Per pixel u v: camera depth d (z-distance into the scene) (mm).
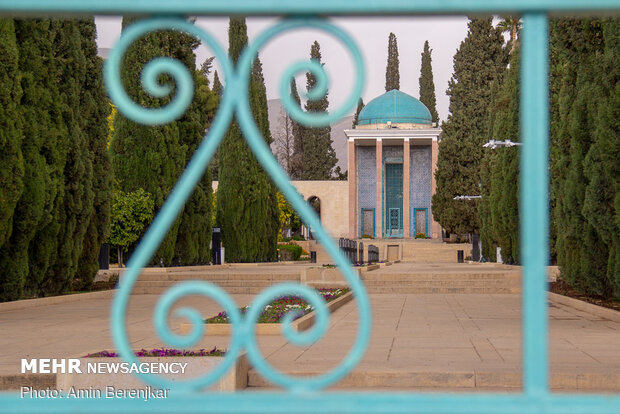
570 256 16609
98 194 19625
